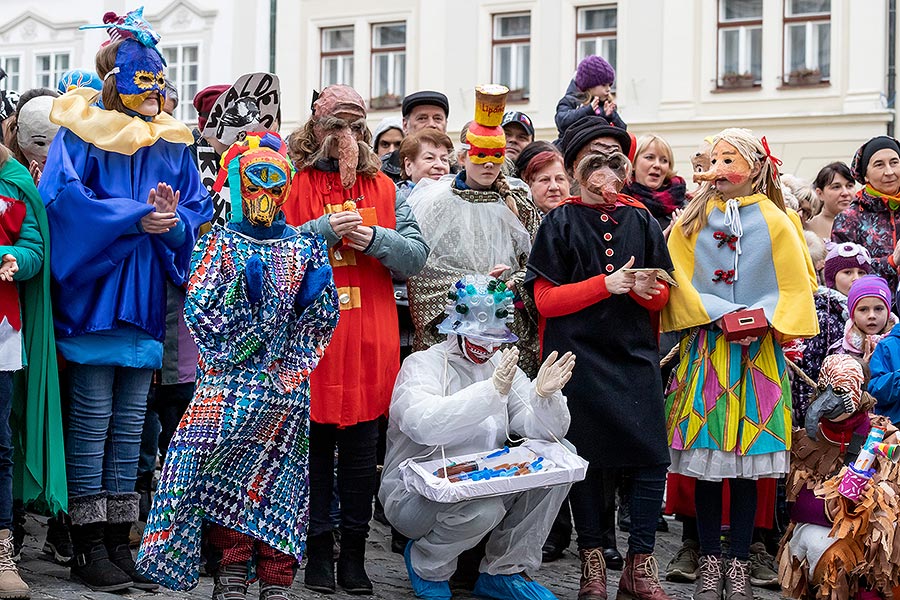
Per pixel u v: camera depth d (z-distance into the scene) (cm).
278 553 532
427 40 2517
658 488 617
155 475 845
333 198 620
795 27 2264
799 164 2259
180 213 604
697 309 623
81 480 582
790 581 634
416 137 754
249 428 516
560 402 601
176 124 613
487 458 604
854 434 631
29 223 574
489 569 612
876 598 620
